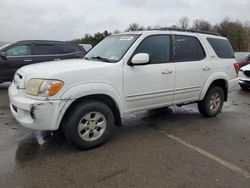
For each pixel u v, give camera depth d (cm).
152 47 471
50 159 380
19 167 356
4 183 319
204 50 554
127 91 438
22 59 928
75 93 378
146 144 438
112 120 428
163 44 487
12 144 430
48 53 971
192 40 537
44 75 370
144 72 452
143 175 340
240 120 588
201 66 538
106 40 527
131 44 451
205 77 550
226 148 427
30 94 377
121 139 458
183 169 356
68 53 1007
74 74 379
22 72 411
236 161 382
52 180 326
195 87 536
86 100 405
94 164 367
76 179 329
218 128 528
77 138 394
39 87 367
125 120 570
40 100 366
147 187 314
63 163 368
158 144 439
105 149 415
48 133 477
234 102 798
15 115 400
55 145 427
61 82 369
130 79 437
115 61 433
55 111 368
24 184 317
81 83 385
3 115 593
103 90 404
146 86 458
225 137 478
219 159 387
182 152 409
